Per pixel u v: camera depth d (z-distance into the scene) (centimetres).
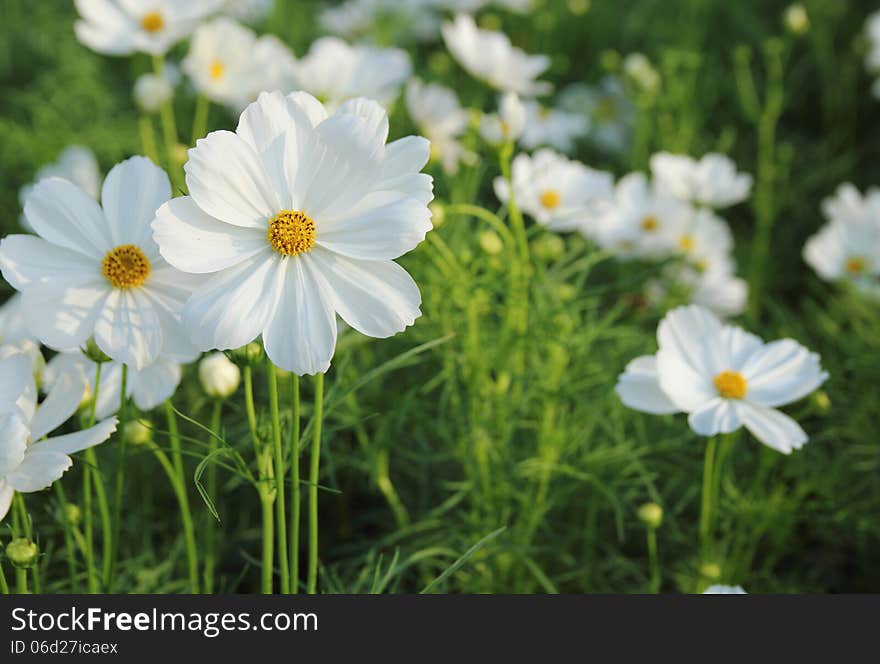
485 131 64
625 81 109
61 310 51
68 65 109
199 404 61
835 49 129
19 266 51
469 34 79
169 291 52
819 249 90
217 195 48
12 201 96
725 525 71
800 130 120
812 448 76
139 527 70
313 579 53
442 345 70
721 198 91
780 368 61
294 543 52
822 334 86
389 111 85
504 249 71
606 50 128
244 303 48
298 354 48
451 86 111
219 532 71
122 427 55
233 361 52
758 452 77
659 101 109
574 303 70
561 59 122
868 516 75
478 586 69
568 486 69
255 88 83
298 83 83
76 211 52
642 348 75
